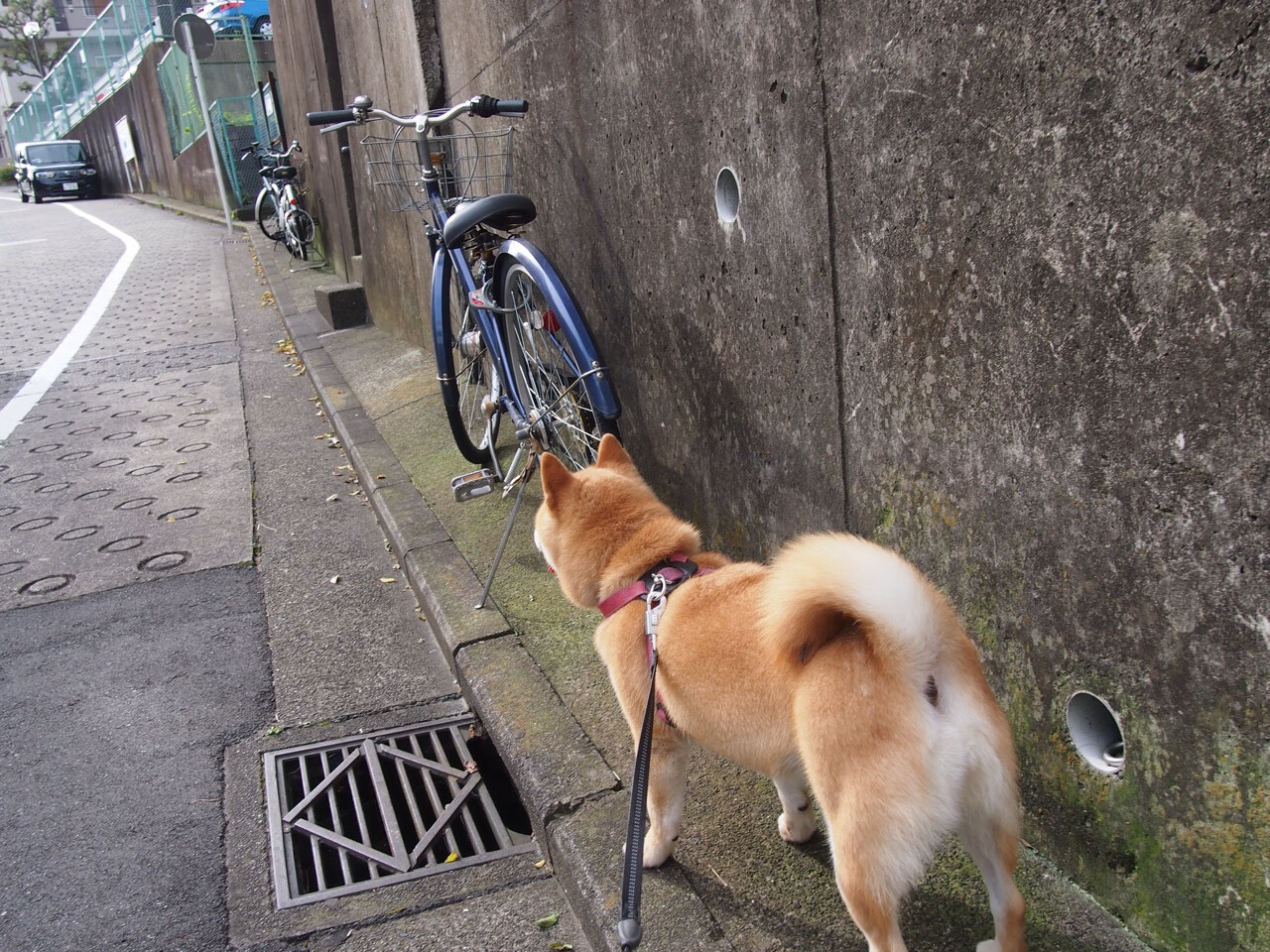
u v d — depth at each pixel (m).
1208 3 1.52
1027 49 1.87
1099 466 1.90
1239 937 1.79
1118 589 1.92
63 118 42.44
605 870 2.44
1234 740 1.73
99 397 8.11
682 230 3.49
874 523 2.67
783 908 2.28
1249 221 1.53
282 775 3.17
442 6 6.04
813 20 2.49
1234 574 1.67
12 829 2.98
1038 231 1.93
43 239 20.73
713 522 3.70
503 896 2.61
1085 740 2.11
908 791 1.81
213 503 5.61
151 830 2.95
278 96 15.55
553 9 4.26
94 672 3.86
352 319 9.34
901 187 2.30
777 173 2.80
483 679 3.36
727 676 2.19
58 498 5.84
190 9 25.45
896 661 1.86
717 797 2.72
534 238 5.18
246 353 9.29
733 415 3.37
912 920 2.20
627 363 4.27
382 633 4.07
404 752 3.26
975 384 2.19
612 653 2.51
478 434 5.69
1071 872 2.20
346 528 5.16
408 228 7.54
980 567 2.29
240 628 4.16
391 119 5.01
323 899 2.64
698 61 3.12
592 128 4.12
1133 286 1.75
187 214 22.95
